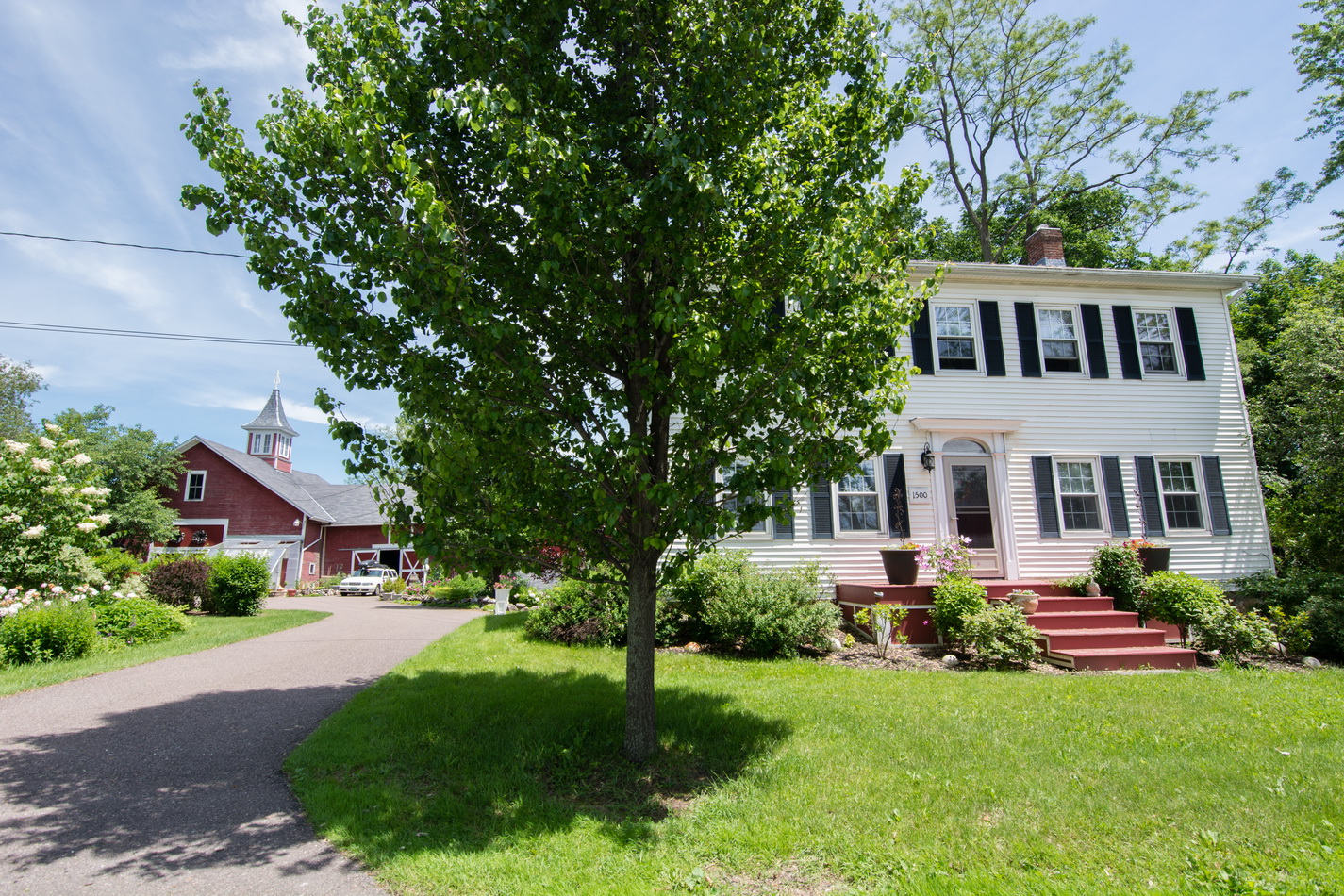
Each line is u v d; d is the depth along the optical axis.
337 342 4.61
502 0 4.73
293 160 4.59
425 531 4.72
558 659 9.04
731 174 5.00
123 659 9.27
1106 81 24.38
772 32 4.95
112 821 4.20
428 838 3.95
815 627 9.66
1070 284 13.31
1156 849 3.65
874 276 5.37
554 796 4.63
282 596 27.11
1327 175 19.55
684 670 8.48
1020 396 12.70
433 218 3.85
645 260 5.14
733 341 4.51
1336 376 12.77
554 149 4.09
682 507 4.66
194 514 29.20
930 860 3.57
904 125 5.19
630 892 3.31
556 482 4.84
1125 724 5.97
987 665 9.02
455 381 4.86
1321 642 10.01
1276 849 3.61
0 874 3.51
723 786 4.71
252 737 5.89
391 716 6.20
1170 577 10.52
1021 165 26.56
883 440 5.09
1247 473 13.28
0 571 9.97
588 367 5.57
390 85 4.65
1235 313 21.38
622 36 5.02
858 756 5.14
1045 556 12.23
